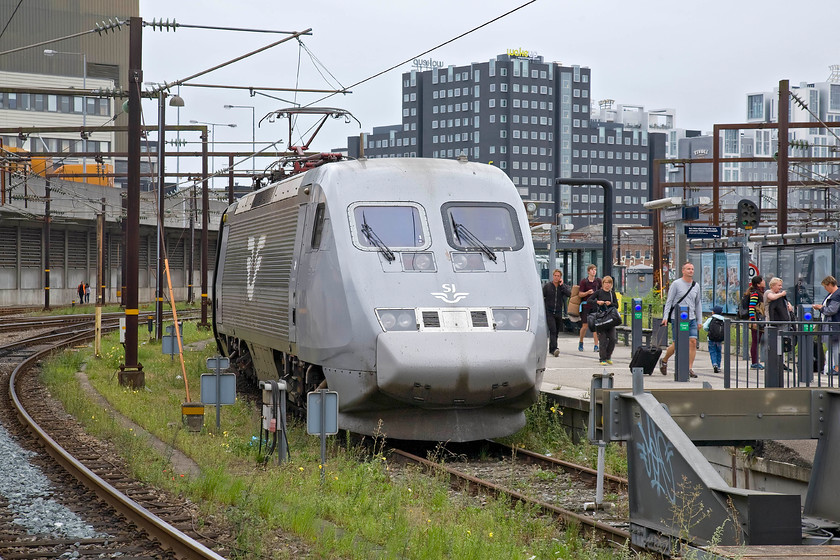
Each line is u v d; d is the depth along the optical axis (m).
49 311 59.28
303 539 9.36
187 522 9.89
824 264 26.48
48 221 60.62
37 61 98.00
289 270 16.58
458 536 9.10
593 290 24.77
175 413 18.30
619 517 10.56
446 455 14.64
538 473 12.85
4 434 15.84
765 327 12.91
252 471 12.88
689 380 18.09
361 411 14.32
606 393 9.32
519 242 15.20
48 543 9.24
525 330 14.28
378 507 10.62
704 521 8.02
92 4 100.44
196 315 59.12
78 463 12.52
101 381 23.22
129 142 22.97
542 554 8.96
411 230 14.85
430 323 13.96
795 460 10.84
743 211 25.84
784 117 35.41
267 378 19.64
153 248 81.25
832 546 7.26
